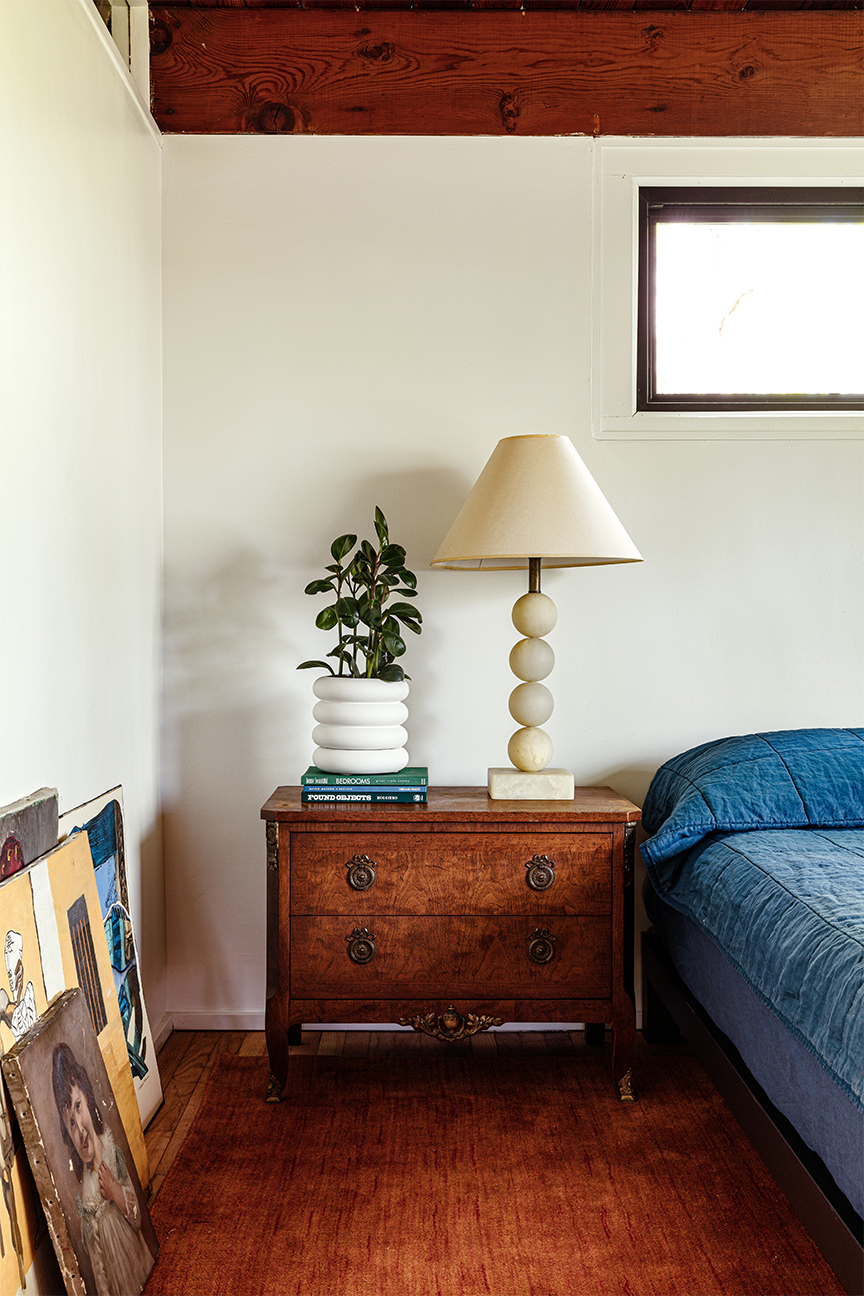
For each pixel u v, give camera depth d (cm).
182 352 252
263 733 254
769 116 255
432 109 253
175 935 255
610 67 254
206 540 253
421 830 206
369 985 208
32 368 159
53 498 169
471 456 254
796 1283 148
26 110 157
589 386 254
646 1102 210
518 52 253
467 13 252
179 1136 196
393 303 253
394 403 254
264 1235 161
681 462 254
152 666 242
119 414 212
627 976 208
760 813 207
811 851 186
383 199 253
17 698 152
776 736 228
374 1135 195
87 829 181
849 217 260
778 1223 164
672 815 210
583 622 254
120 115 213
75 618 181
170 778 254
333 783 214
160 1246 158
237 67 252
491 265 253
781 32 254
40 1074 128
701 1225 164
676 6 251
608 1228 163
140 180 231
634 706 255
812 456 254
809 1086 144
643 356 259
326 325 253
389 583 228
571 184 254
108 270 204
